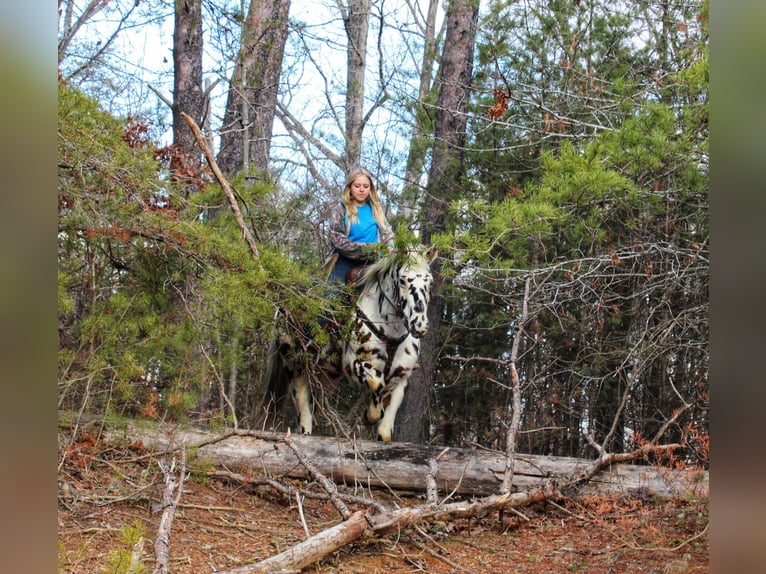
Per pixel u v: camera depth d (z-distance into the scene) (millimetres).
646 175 8008
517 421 6262
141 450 6070
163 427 6074
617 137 7121
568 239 9883
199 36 10703
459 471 6195
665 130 7090
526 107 11000
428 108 12203
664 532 5301
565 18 10992
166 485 4867
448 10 11883
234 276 5797
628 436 10969
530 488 5891
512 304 9977
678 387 10539
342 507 5137
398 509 5215
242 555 4727
